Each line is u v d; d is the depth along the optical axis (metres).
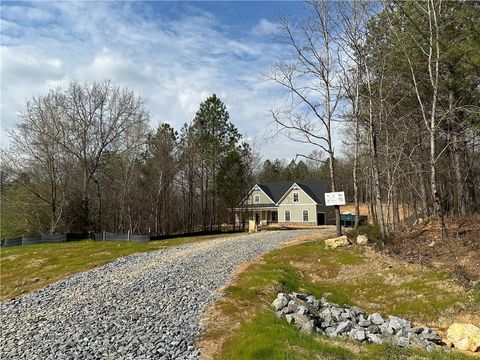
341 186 52.06
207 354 7.50
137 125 39.28
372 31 19.66
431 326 10.62
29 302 12.71
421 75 18.61
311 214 47.75
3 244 29.14
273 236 25.39
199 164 42.75
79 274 16.66
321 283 14.12
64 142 35.12
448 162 23.45
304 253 17.09
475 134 17.78
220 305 10.07
